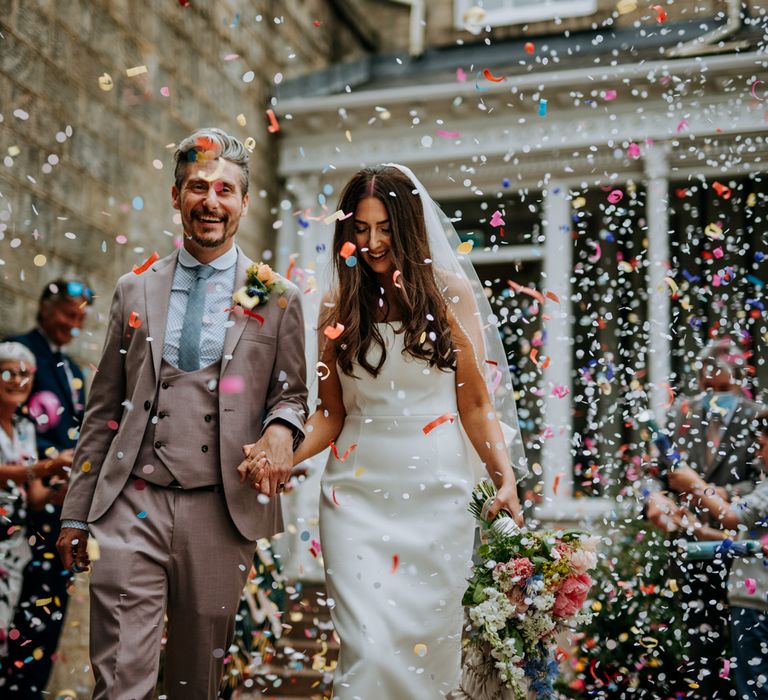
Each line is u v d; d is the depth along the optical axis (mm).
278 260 9008
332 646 5758
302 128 9008
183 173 3104
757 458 4492
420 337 3102
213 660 2930
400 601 2963
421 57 10336
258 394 3037
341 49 10883
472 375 3234
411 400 3166
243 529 2930
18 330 5398
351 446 3168
